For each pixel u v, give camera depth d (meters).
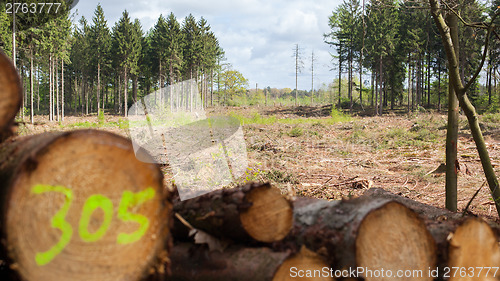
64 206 1.50
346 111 50.22
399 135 19.38
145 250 1.65
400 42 44.91
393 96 51.41
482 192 7.67
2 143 1.75
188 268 2.29
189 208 2.42
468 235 2.50
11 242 1.43
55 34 32.66
